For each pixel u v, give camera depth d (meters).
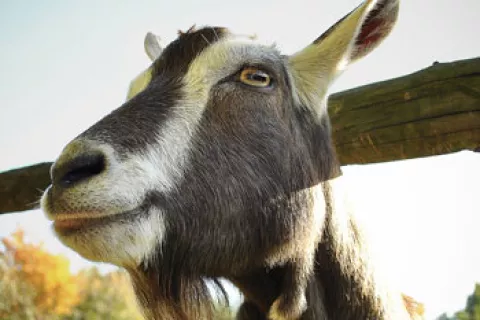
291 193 0.84
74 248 0.73
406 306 0.98
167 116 0.79
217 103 0.82
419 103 0.95
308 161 0.87
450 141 0.93
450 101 0.92
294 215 0.84
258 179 0.82
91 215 0.72
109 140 0.75
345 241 0.89
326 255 0.88
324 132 0.90
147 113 0.79
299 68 0.89
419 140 0.96
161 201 0.76
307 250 0.85
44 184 1.21
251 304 0.93
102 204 0.72
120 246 0.73
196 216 0.79
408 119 0.96
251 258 0.83
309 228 0.85
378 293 0.90
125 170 0.74
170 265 0.79
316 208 0.86
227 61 0.84
